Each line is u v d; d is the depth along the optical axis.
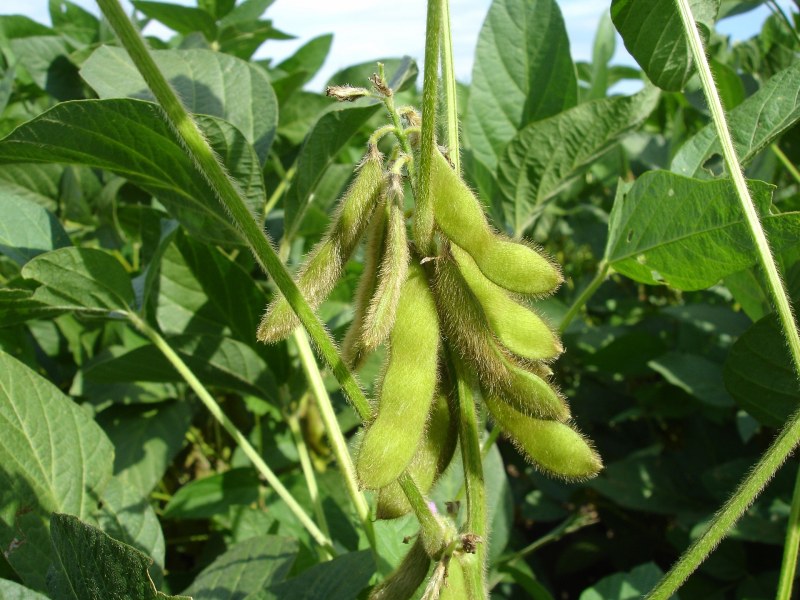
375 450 0.16
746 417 0.37
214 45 0.45
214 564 0.24
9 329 0.33
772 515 0.35
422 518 0.16
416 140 0.17
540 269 0.16
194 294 0.32
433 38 0.14
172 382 0.31
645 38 0.25
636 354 0.43
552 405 0.17
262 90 0.29
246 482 0.35
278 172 0.43
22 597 0.17
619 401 0.50
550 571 0.49
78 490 0.23
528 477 0.50
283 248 0.28
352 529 0.33
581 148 0.31
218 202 0.25
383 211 0.17
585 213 0.56
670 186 0.22
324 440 0.40
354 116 0.25
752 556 0.39
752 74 0.46
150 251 0.33
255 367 0.30
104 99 0.21
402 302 0.17
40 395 0.23
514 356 0.18
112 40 0.44
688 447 0.44
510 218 0.33
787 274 0.24
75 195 0.39
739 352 0.25
